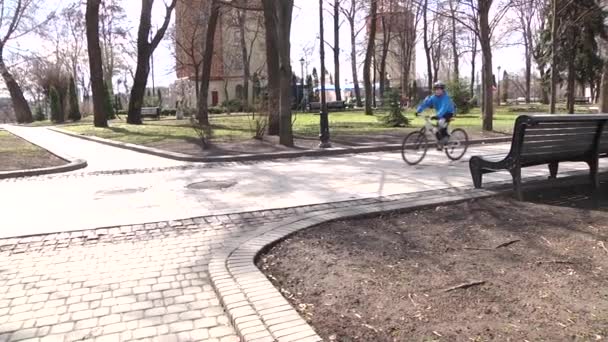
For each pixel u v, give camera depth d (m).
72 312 4.00
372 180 9.38
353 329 3.46
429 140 11.68
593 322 3.44
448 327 3.43
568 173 8.94
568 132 7.48
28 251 5.53
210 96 65.75
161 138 18.25
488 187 7.69
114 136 20.22
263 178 9.95
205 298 4.20
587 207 6.54
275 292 4.04
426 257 4.78
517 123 6.94
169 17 28.92
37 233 6.18
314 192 8.34
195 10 41.34
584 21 29.36
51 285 4.54
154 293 4.32
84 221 6.74
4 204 8.05
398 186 8.68
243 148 14.46
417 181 9.16
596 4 28.28
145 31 27.98
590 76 35.47
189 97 57.94
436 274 4.35
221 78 65.06
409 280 4.24
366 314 3.67
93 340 3.56
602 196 7.25
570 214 6.16
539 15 39.22
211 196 8.24
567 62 32.81
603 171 8.86
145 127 24.92
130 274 4.76
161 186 9.34
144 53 28.25
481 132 18.41
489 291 3.98
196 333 3.63
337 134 18.75
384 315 3.64
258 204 7.50
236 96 61.38
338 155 13.55
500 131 18.75
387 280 4.25
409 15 47.34
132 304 4.12
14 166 11.88
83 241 5.85
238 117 35.56
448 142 11.91
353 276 4.36
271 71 17.39
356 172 10.45
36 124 40.78
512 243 5.11
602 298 3.81
